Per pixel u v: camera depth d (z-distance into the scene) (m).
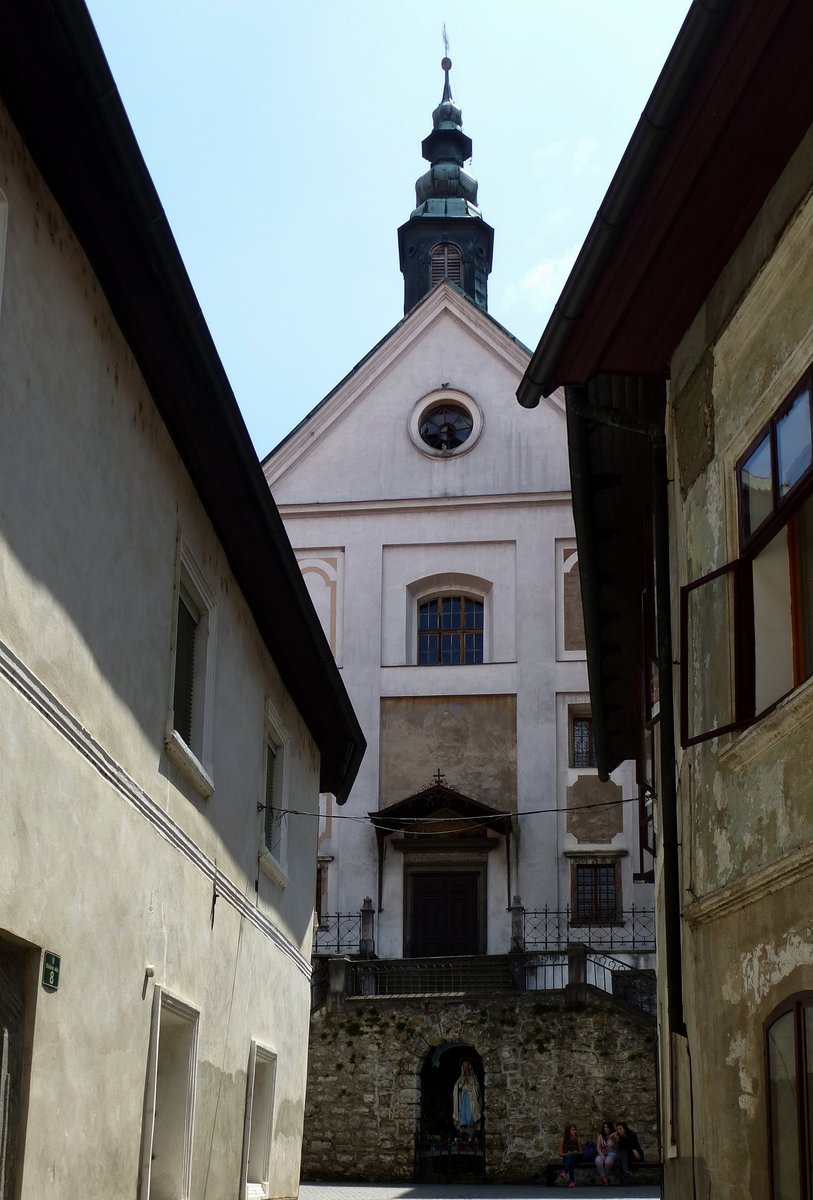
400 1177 27.45
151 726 10.31
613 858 35.22
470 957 30.95
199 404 10.52
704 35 7.38
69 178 8.10
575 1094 27.50
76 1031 8.46
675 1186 10.45
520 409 39.56
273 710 15.66
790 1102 7.41
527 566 37.94
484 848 35.56
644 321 9.93
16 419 7.61
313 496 39.31
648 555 13.49
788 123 7.95
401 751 36.72
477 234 47.56
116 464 9.50
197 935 11.75
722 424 9.06
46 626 8.02
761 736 7.87
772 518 8.02
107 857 9.11
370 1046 28.31
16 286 7.63
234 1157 13.30
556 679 36.84
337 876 35.72
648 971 30.95
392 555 38.53
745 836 8.27
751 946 8.11
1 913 7.24
